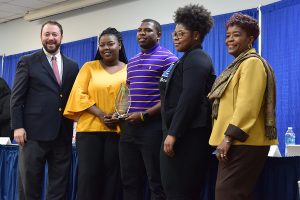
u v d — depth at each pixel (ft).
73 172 9.57
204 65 6.15
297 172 6.43
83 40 22.02
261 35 14.90
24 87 8.45
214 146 5.97
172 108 6.35
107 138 8.04
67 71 8.77
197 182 6.31
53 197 8.54
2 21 26.94
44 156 8.49
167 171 6.24
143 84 7.29
